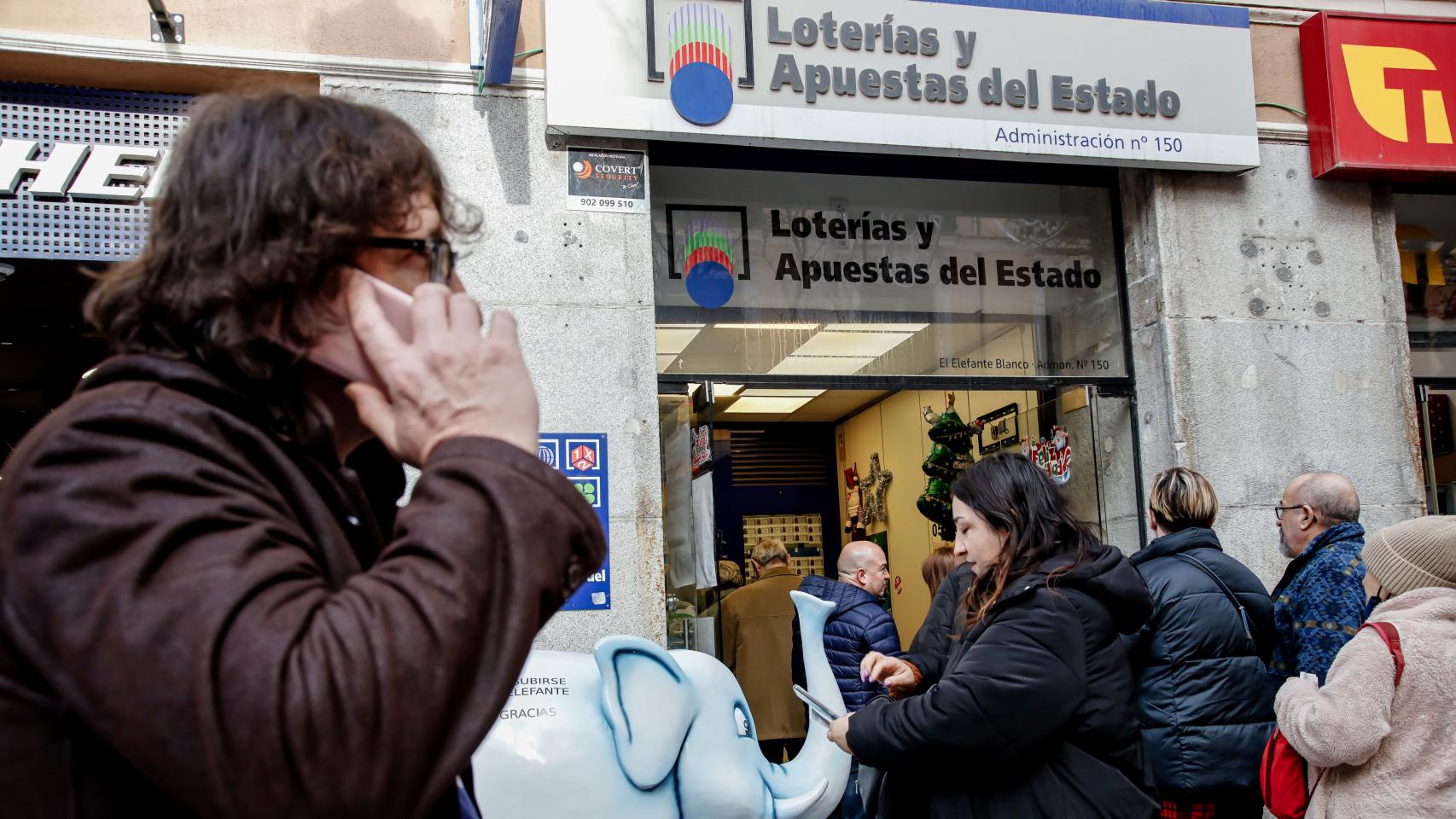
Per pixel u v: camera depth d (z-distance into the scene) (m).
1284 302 6.18
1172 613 3.72
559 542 0.84
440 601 0.77
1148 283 6.16
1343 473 6.09
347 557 0.88
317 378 0.96
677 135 5.29
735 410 8.95
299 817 0.71
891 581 8.45
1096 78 5.89
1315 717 2.79
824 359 5.94
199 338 0.87
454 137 5.16
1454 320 6.77
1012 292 6.26
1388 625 2.82
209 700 0.70
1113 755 2.76
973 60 5.73
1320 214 6.30
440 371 0.86
